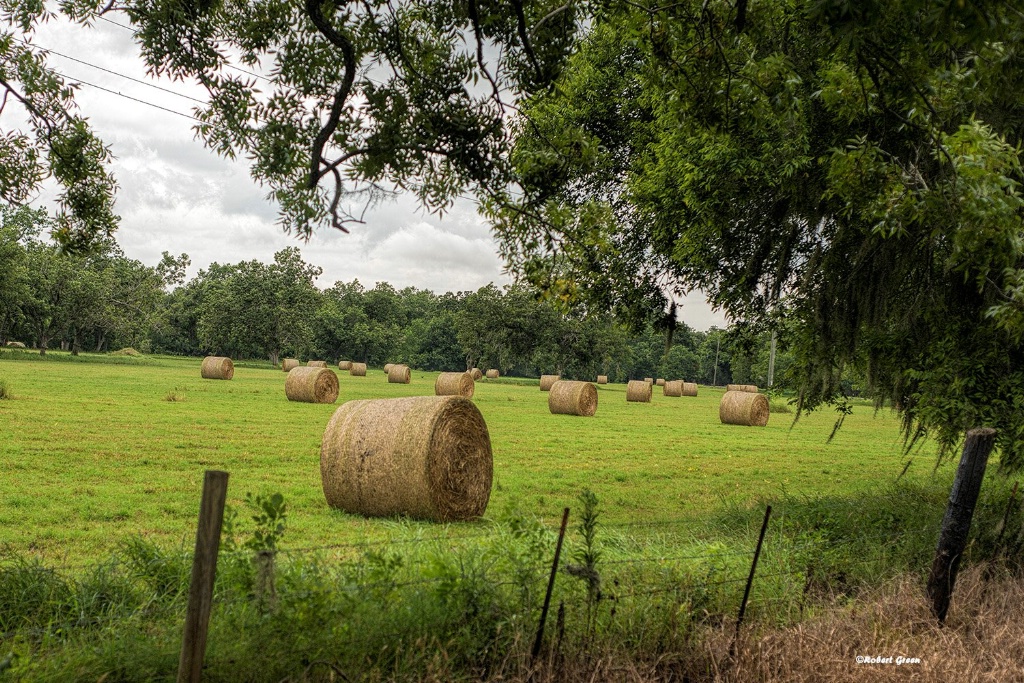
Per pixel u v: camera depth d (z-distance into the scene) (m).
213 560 3.40
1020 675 4.85
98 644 4.05
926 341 10.16
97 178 7.87
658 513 12.49
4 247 61.56
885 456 25.09
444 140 6.29
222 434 20.58
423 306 159.25
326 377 36.56
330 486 11.64
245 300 100.62
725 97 7.29
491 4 6.52
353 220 5.80
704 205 10.84
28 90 7.25
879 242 9.88
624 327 13.57
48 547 8.20
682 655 4.78
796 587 5.96
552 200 7.22
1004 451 9.23
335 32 5.58
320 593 4.18
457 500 11.59
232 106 5.79
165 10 5.93
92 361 67.62
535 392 62.81
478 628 4.54
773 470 19.56
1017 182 7.38
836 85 7.39
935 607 5.85
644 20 7.14
